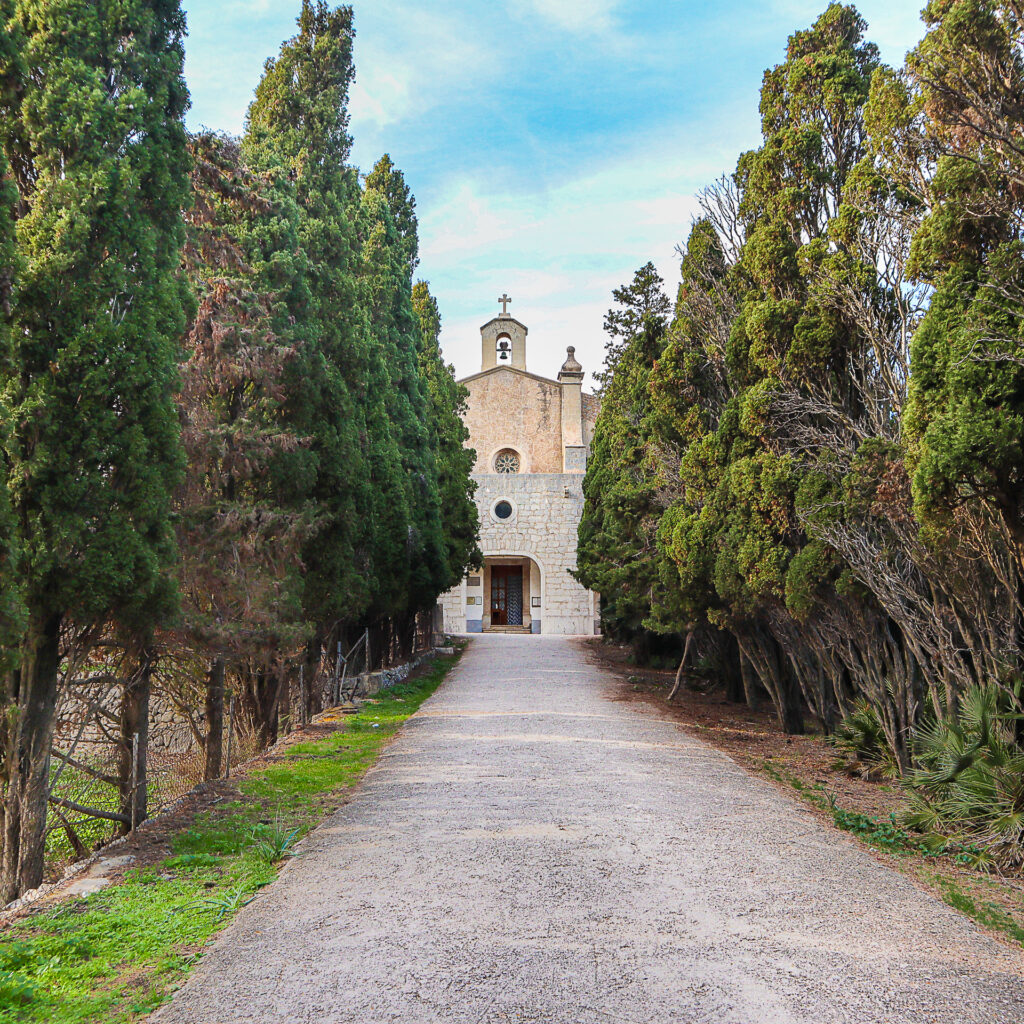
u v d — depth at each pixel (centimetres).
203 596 1097
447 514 2969
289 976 448
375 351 1912
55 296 758
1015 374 638
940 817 761
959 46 686
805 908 554
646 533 1827
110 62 846
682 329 1470
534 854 669
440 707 1636
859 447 908
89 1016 405
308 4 1794
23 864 750
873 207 909
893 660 1044
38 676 765
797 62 1151
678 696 1884
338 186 1695
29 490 730
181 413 1048
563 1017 399
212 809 846
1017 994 429
